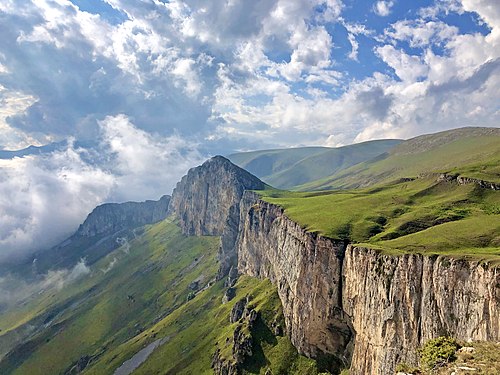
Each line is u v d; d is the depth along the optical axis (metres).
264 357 175.62
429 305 91.69
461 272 84.38
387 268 107.38
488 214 138.62
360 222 158.00
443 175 193.50
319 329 151.88
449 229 120.50
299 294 165.75
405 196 189.25
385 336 105.38
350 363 140.75
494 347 49.09
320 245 148.62
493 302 74.75
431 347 51.97
